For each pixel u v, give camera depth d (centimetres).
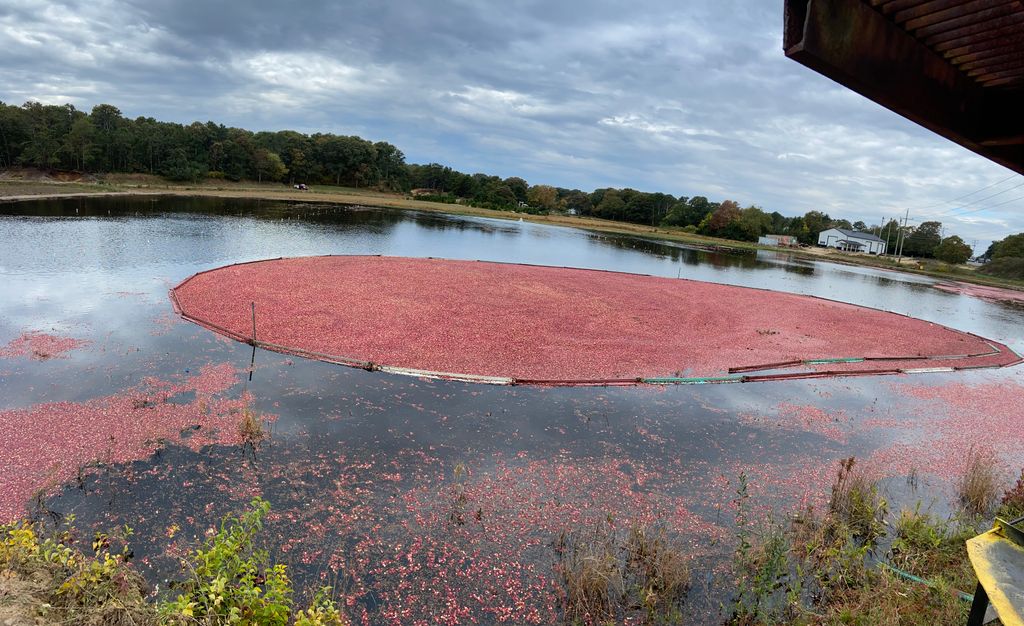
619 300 2022
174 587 403
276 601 358
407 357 1156
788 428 973
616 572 544
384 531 597
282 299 1538
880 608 495
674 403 1047
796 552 599
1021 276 5397
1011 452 941
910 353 1591
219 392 905
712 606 523
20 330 1128
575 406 989
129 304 1384
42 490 615
